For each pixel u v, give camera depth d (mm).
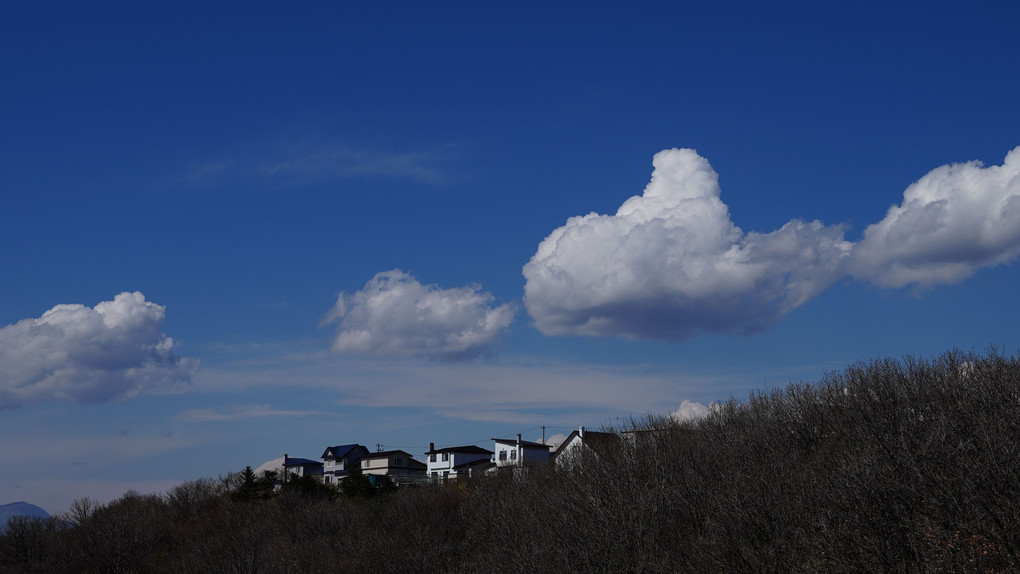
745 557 29797
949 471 27922
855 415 37688
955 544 25344
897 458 29391
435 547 50156
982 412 31516
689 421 47844
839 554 26859
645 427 47250
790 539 29234
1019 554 24484
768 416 43906
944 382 36281
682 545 34281
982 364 36031
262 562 56312
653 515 35250
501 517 45625
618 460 42438
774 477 33406
